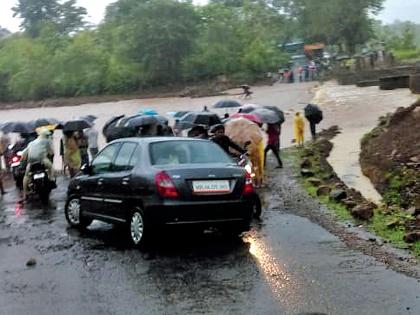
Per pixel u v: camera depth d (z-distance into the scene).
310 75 66.62
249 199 8.73
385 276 6.91
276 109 19.94
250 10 90.56
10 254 8.59
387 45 79.19
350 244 8.53
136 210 8.70
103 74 85.81
